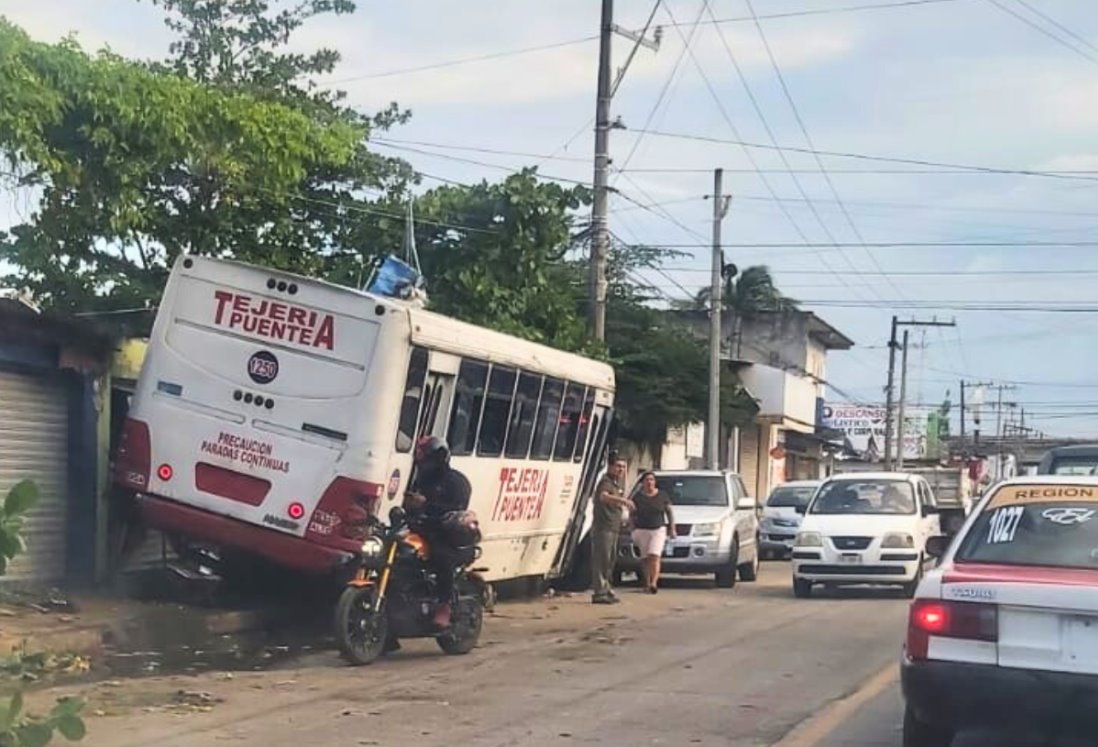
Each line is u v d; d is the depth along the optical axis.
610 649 14.48
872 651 14.55
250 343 14.02
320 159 18.27
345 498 13.62
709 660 13.70
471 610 13.95
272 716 10.20
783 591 23.23
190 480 14.05
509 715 10.35
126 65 15.54
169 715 10.16
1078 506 8.91
